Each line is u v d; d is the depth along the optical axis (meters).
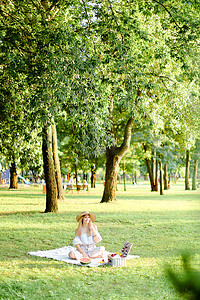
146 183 102.31
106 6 12.80
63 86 9.69
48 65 10.06
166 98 22.23
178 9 11.91
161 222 16.77
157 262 8.78
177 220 17.59
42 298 5.98
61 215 18.89
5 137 14.88
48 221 16.53
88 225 9.39
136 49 14.56
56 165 28.86
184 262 1.16
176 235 13.18
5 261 8.81
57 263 8.73
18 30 10.99
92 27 12.51
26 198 31.64
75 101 9.99
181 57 12.70
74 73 10.16
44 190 41.28
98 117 10.53
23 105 12.83
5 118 13.09
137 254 9.95
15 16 12.08
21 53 11.40
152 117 23.12
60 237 12.44
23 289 6.46
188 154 55.47
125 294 6.25
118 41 11.75
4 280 6.99
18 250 10.20
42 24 11.20
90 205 25.08
